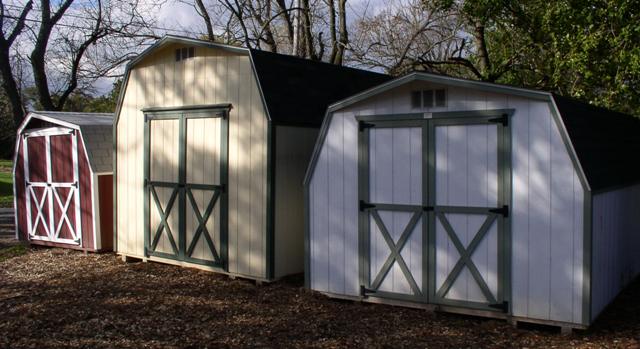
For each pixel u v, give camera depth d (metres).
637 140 9.84
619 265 7.58
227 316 7.16
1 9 21.11
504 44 16.00
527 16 14.52
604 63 12.33
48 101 21.73
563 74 13.94
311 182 7.96
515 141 6.57
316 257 7.95
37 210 12.05
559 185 6.32
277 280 8.68
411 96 7.18
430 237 7.07
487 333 6.40
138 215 10.29
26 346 6.12
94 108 31.19
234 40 20.86
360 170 7.54
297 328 6.65
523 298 6.54
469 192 6.84
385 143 7.37
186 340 6.29
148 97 10.09
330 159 7.79
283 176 8.73
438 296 7.04
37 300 7.97
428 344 6.09
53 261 10.60
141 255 10.25
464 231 6.87
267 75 8.83
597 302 6.52
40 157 11.94
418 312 7.14
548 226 6.38
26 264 10.44
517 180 6.56
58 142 11.61
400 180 7.27
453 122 6.92
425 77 6.93
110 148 11.42
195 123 9.42
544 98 6.34
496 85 6.57
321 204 7.88
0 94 29.36
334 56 20.55
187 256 9.56
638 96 12.50
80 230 11.33
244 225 8.84
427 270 7.11
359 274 7.58
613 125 8.52
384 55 21.05
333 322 6.86
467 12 14.52
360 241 7.56
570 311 6.28
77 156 11.27
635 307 7.37
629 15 11.89
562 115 6.33
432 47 20.34
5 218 17.58
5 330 6.63
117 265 10.12
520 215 6.54
